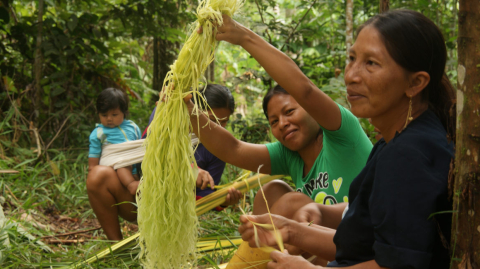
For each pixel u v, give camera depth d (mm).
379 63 1351
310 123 2352
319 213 2010
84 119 5988
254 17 7578
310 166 2496
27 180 4316
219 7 1720
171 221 1707
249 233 1570
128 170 3359
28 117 5855
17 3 7184
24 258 2664
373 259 1398
